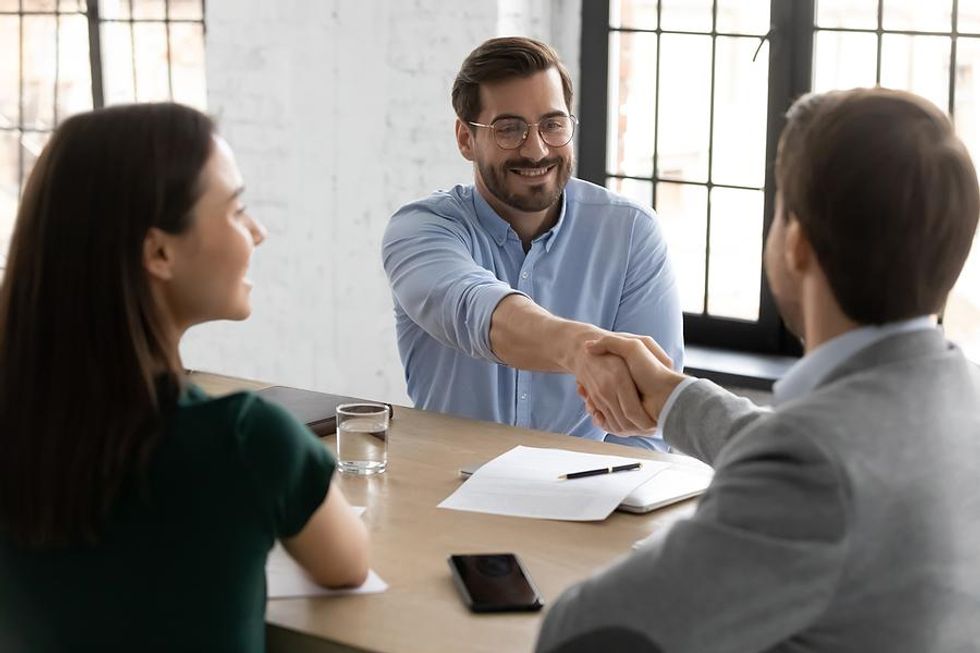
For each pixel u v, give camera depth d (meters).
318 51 4.91
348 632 1.83
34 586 1.67
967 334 4.32
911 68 4.25
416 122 4.76
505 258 3.18
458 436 2.74
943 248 1.39
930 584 1.38
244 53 5.08
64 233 1.64
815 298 1.45
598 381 2.45
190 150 1.70
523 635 1.83
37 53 5.80
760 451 1.36
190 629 1.65
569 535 2.21
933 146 1.37
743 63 4.49
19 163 5.93
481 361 3.09
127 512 1.63
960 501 1.40
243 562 1.66
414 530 2.22
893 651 1.37
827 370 1.43
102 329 1.63
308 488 1.74
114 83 5.66
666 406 2.15
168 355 1.68
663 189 4.71
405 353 3.23
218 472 1.64
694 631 1.33
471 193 3.19
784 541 1.31
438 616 1.89
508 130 3.01
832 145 1.38
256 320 5.27
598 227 3.21
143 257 1.67
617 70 4.71
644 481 2.43
